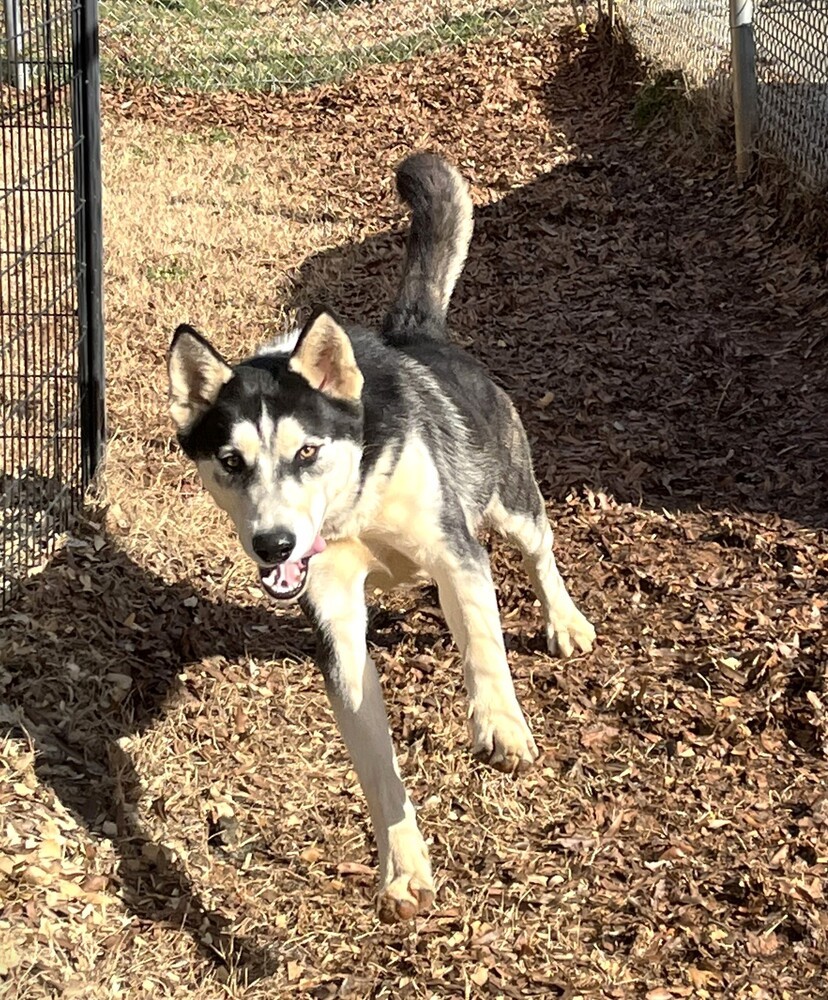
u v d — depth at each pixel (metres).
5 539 3.11
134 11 7.61
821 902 2.60
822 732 2.83
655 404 3.73
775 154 4.71
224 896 2.63
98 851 2.63
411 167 3.04
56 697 2.86
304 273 4.59
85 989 2.44
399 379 2.68
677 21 5.76
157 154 5.89
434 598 3.20
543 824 2.74
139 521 3.28
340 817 2.76
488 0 7.46
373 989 2.51
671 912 2.60
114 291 4.28
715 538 3.29
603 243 4.69
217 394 2.54
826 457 3.49
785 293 4.14
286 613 3.16
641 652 3.03
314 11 7.75
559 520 3.36
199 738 2.87
